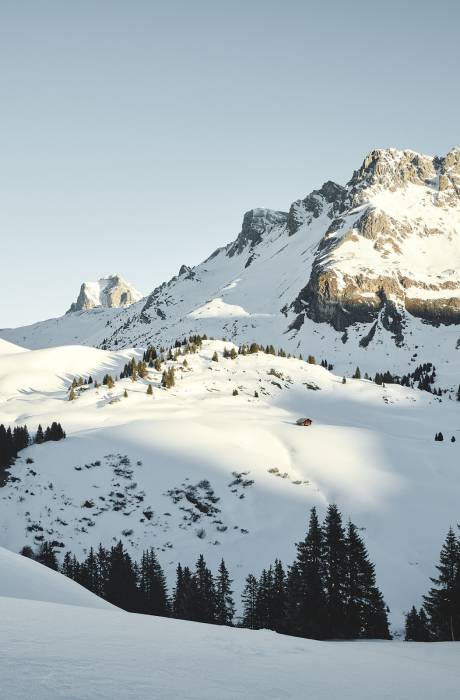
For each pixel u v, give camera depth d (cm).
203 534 9506
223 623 6994
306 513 9944
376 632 5275
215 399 16938
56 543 8850
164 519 9756
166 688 970
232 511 10044
